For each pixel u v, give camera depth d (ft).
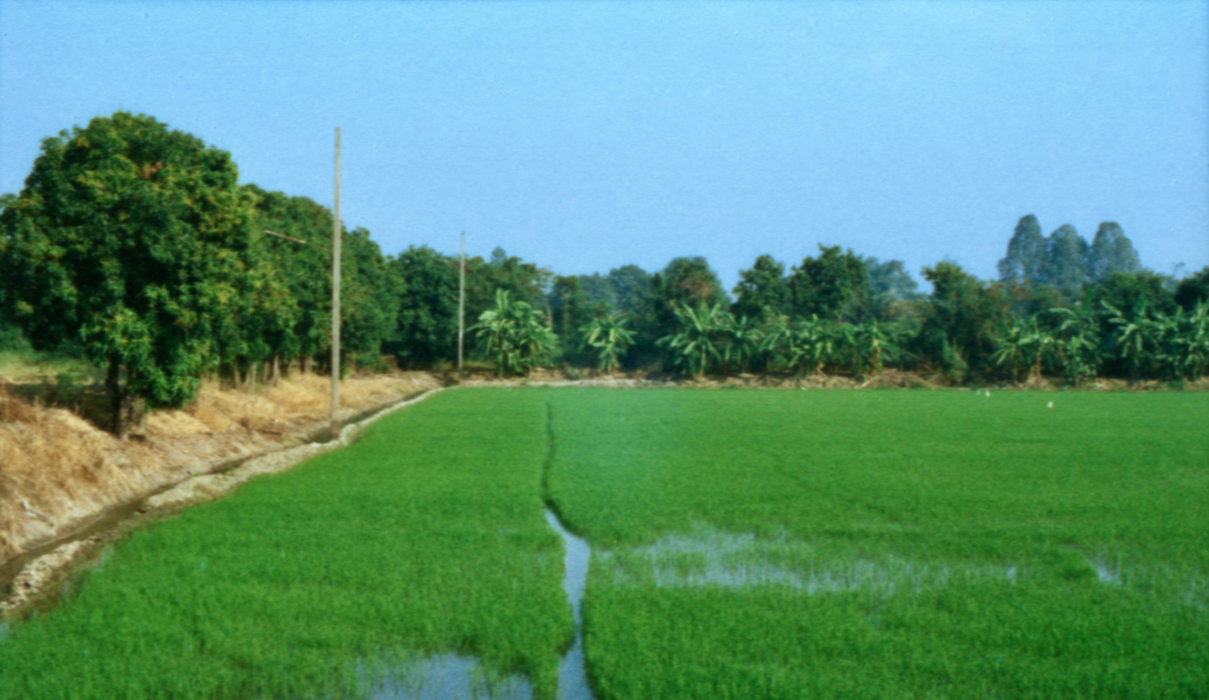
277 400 113.60
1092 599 37.68
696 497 60.54
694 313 218.79
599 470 72.49
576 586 41.47
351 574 40.40
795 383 211.41
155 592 37.40
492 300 226.38
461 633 32.94
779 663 30.53
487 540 47.44
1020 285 238.68
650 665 29.76
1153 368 204.44
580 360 234.99
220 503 57.36
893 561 44.65
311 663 30.09
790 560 44.45
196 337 70.95
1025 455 82.17
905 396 173.27
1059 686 28.40
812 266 238.07
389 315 172.86
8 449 52.60
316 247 118.73
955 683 28.84
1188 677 28.96
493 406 141.08
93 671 29.22
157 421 79.66
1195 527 51.37
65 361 93.66
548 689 27.91
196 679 28.68
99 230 64.13
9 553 44.65
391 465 75.05
